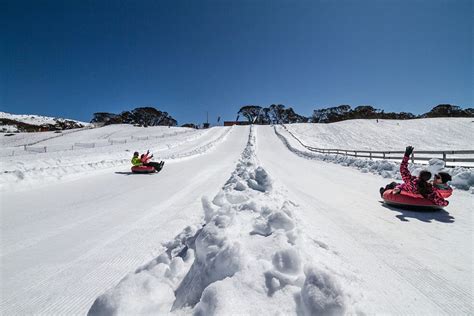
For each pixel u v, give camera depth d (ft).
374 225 15.72
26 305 8.92
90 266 11.57
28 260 12.28
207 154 102.73
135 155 46.65
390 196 19.95
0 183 29.22
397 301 8.24
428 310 7.86
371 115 327.88
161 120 394.52
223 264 7.92
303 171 47.88
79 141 189.06
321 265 9.23
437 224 15.78
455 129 195.83
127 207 22.16
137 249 13.25
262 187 21.76
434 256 11.46
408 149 19.04
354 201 22.53
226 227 10.26
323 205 21.08
